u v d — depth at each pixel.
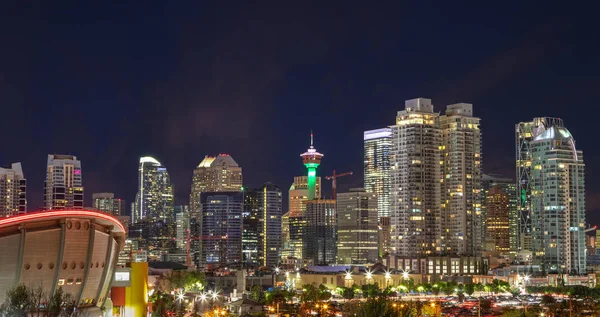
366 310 182.62
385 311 181.75
